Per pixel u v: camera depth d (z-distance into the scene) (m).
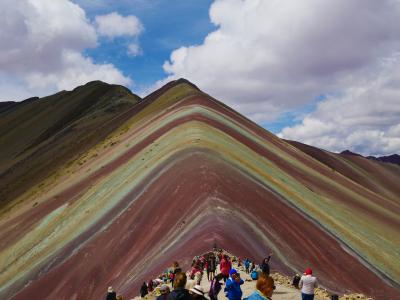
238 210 43.22
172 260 32.41
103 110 189.25
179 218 43.31
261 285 7.77
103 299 36.91
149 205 49.31
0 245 67.25
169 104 112.62
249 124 109.31
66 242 52.19
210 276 24.73
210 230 36.28
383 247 57.12
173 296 8.65
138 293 30.50
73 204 67.12
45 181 117.50
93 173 78.62
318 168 101.44
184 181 50.59
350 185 103.31
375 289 40.47
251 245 36.22
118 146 92.44
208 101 107.69
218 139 69.94
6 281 51.56
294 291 21.34
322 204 64.94
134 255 41.44
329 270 40.56
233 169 55.31
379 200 99.75
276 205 49.56
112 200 57.12
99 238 48.22
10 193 134.25
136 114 130.50
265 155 79.81
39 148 165.00
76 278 43.09
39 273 48.16
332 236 49.12
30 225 68.38
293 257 39.06
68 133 167.00
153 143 74.81
